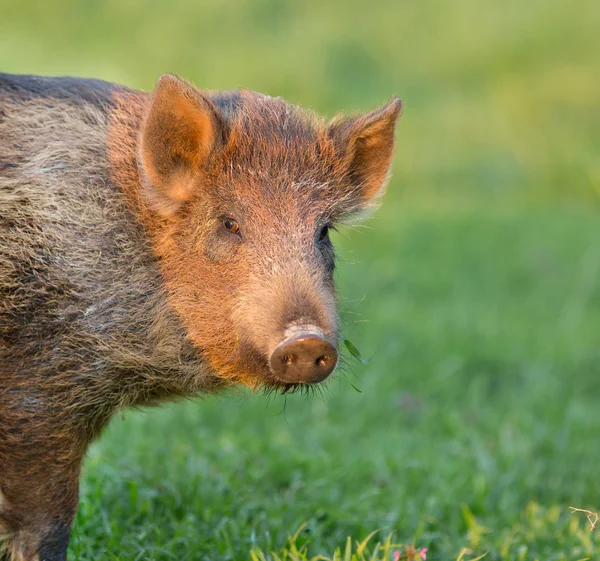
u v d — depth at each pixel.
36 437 18.56
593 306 44.22
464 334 37.94
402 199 58.44
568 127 65.56
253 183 18.92
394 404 32.72
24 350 18.30
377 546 19.58
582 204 59.41
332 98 66.25
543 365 36.03
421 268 46.06
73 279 18.47
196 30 73.31
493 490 25.91
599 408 33.00
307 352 17.03
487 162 62.75
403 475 27.08
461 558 21.06
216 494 23.97
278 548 21.55
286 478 26.30
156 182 18.80
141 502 23.08
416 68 72.19
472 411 32.53
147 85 64.56
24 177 18.84
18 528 18.94
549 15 77.00
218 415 31.34
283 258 18.34
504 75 70.88
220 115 18.94
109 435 27.58
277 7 77.75
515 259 48.31
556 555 21.53
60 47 69.12
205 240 18.95
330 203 19.45
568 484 27.03
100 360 18.77
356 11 78.88
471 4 79.06
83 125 19.58
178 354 19.38
